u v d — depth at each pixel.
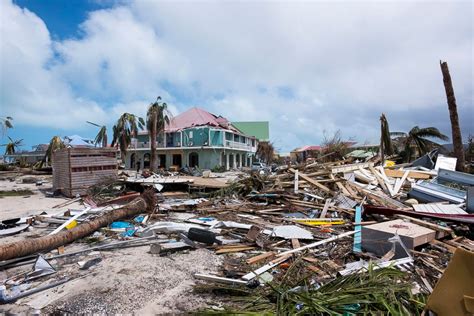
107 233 7.04
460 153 12.75
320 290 3.70
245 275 4.39
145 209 9.12
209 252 5.75
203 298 3.95
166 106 27.19
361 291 3.49
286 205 9.95
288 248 5.91
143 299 3.93
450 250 5.19
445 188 9.59
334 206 9.25
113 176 14.48
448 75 12.85
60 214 9.10
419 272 4.27
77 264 5.14
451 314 2.63
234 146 41.56
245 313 3.25
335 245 5.94
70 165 13.23
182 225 7.18
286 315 3.23
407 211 7.16
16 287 4.20
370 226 5.64
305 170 13.59
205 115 43.09
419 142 24.20
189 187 13.93
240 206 10.14
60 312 3.62
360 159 20.17
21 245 5.18
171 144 39.41
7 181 22.31
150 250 5.71
